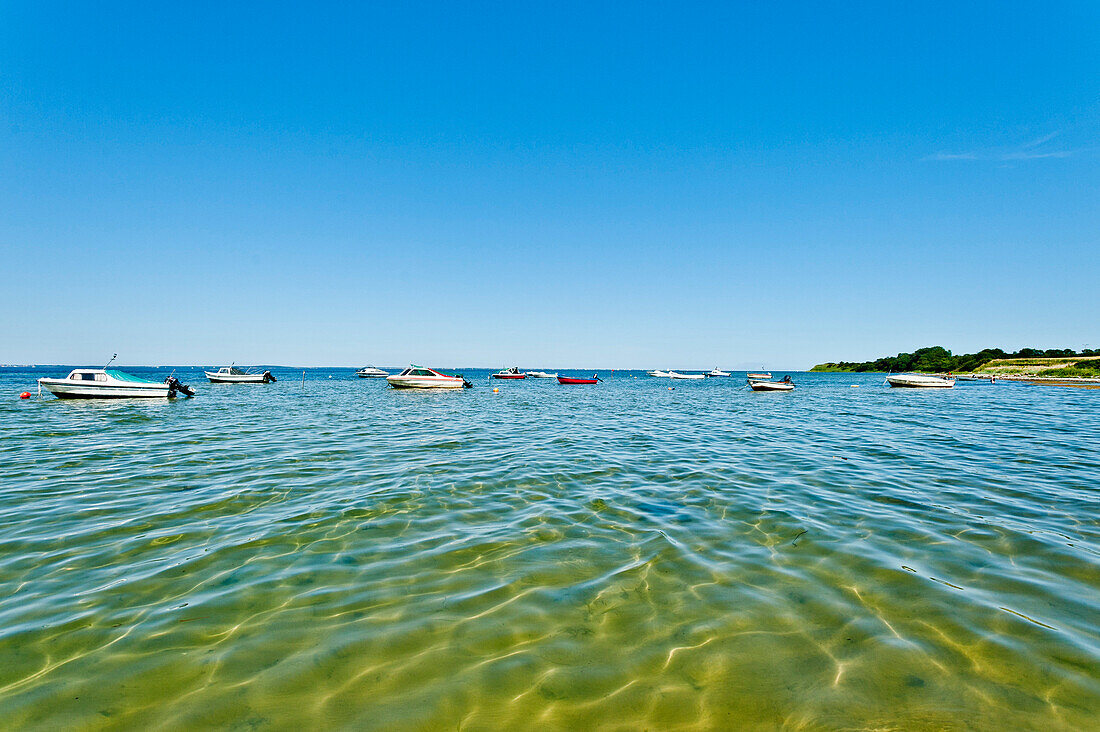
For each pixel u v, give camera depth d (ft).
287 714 9.13
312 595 13.78
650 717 9.04
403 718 9.04
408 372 153.79
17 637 11.59
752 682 9.95
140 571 15.38
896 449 38.34
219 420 60.54
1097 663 10.36
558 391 161.48
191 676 10.19
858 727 8.68
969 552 16.61
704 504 22.81
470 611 12.87
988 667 10.30
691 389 181.68
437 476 28.71
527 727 8.81
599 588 14.19
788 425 56.90
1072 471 29.66
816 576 14.87
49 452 36.37
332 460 33.60
